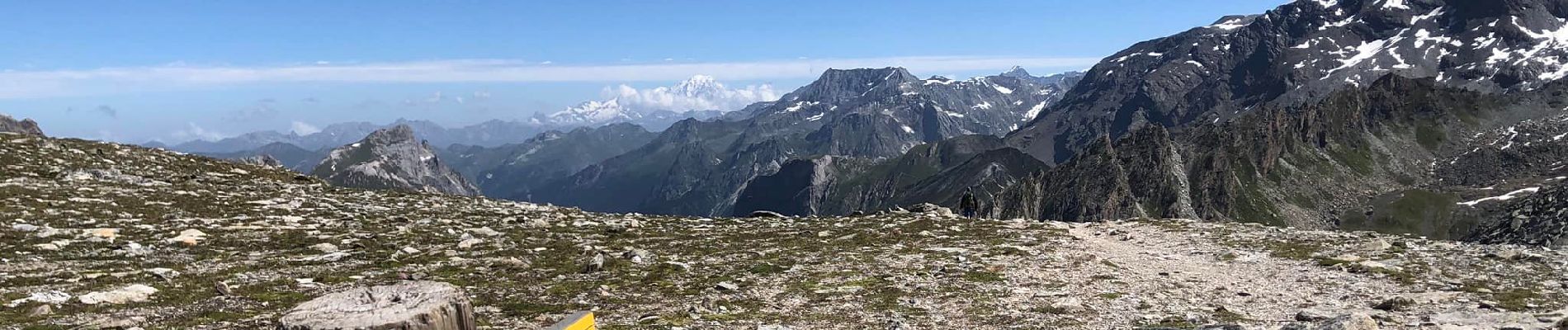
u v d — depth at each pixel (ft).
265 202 163.94
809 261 118.62
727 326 69.05
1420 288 94.99
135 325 60.08
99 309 66.18
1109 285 99.40
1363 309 80.74
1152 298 89.66
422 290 46.34
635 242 140.67
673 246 135.74
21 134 225.15
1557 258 114.52
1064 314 77.97
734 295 87.20
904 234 159.43
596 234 150.41
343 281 87.61
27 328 57.36
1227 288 98.73
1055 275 107.55
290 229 131.54
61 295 69.92
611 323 68.80
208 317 64.34
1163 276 109.81
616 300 82.33
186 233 118.52
